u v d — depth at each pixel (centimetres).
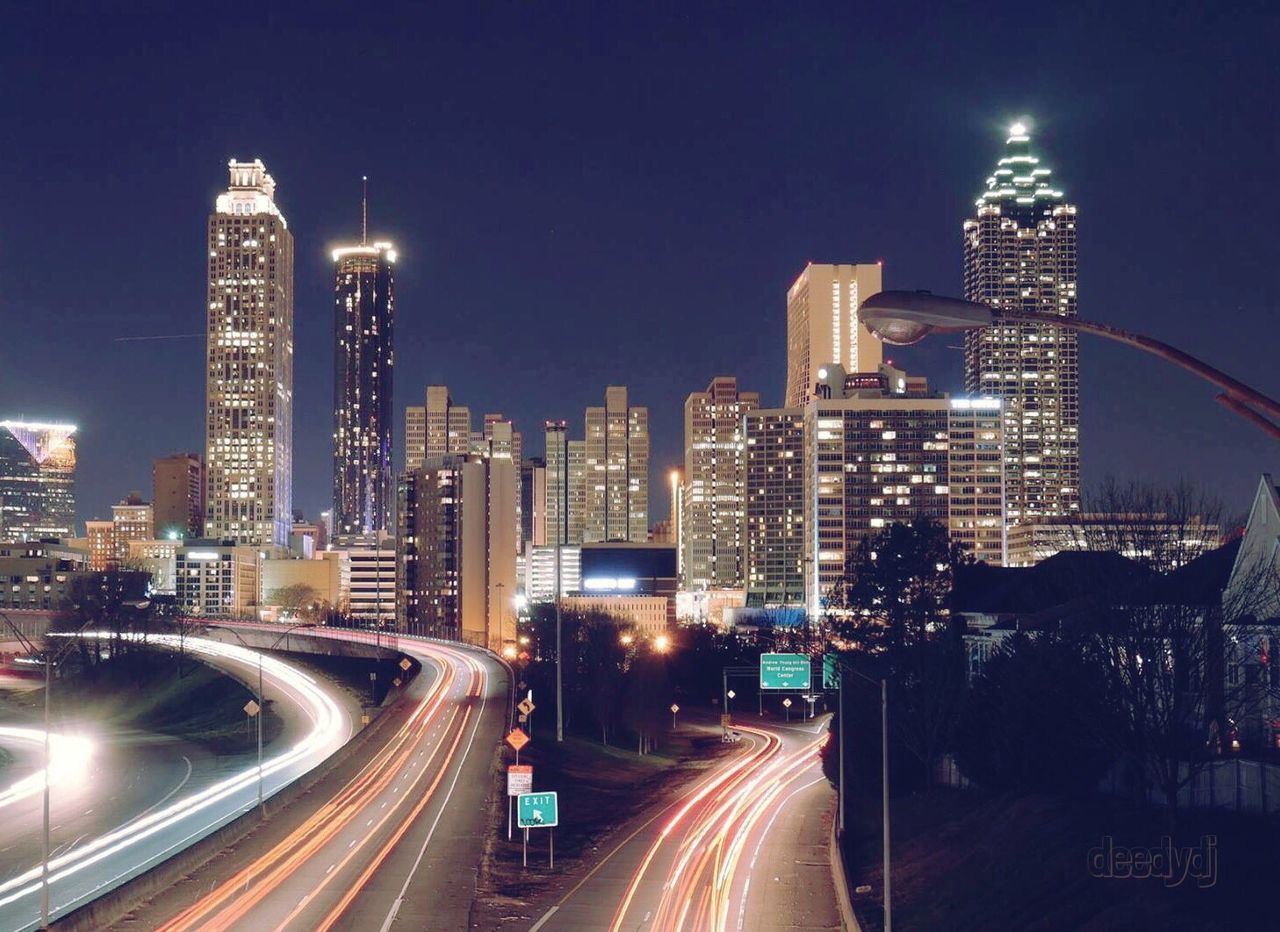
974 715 8056
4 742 16575
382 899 6316
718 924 5931
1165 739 5638
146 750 15312
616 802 10875
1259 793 5581
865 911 6303
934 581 13112
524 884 6912
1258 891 4744
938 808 8100
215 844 7562
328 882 6731
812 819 9262
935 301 1966
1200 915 4634
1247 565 6656
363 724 15975
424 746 12762
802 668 9906
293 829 8425
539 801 7525
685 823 9294
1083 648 6775
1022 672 7369
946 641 9881
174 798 10912
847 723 9769
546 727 14788
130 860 7906
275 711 17838
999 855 6294
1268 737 6316
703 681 19988
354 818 8856
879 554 13300
